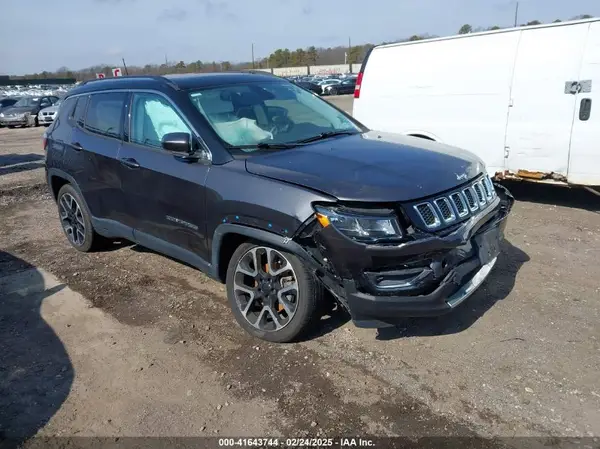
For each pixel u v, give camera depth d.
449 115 6.85
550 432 2.61
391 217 2.90
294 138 3.93
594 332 3.50
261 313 3.53
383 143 3.85
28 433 2.79
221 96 4.08
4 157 13.23
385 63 7.44
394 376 3.12
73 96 5.32
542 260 4.75
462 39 6.68
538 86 6.07
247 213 3.29
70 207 5.43
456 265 3.09
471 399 2.88
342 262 2.95
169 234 4.07
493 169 6.61
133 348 3.57
